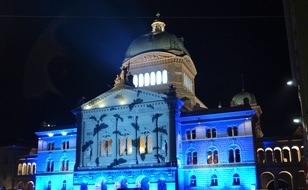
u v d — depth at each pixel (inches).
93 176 3341.5
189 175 3206.2
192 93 4133.9
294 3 1518.2
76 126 3794.3
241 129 3132.4
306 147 2236.7
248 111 3134.8
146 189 3213.6
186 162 3250.5
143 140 3287.4
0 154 4500.5
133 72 3996.1
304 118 1728.6
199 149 3230.8
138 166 3186.5
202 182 3147.1
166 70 3875.5
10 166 4377.5
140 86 3914.9
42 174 3836.1
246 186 2994.6
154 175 3107.8
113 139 3376.0
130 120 3361.2
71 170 3700.8
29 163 4269.2
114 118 3430.1
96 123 3491.6
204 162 3189.0
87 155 3457.2
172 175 3046.3
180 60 3887.8
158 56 3924.7
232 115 3189.0
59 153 3814.0
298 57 1610.5
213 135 3233.3
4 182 4360.2
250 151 3056.1
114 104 3476.9
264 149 3225.9
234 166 3073.3
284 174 3262.8
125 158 3280.0
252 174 3002.0
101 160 3380.9
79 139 3513.8
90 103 3580.2
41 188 3799.2
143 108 3329.2
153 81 3892.7
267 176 3344.0
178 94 3715.6
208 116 3270.2
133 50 4114.2
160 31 4249.5
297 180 3038.9
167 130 3189.0
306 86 1504.7
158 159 3144.7
